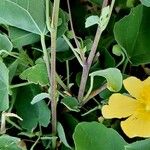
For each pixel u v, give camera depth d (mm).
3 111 203
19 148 207
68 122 217
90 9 241
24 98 215
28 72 199
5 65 197
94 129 193
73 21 234
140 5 204
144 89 195
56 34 189
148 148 188
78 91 221
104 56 220
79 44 197
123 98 193
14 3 186
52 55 187
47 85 209
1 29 226
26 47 222
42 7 189
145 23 212
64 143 206
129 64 226
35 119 213
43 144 218
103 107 191
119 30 203
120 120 217
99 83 213
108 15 178
